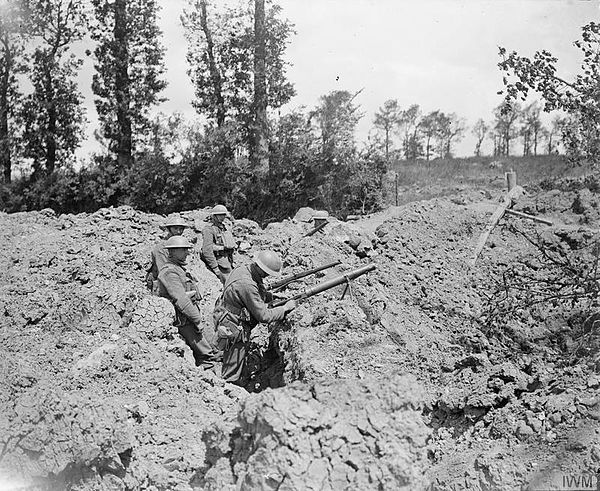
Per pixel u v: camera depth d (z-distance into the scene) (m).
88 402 4.78
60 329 7.59
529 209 12.40
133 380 6.09
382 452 3.91
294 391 4.09
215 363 7.46
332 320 7.22
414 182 31.53
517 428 5.12
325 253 10.25
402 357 6.70
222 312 7.04
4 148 27.69
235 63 26.52
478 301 9.49
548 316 8.26
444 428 5.79
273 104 26.45
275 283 8.23
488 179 29.59
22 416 4.80
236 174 24.22
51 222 11.96
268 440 3.88
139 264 9.79
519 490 4.49
